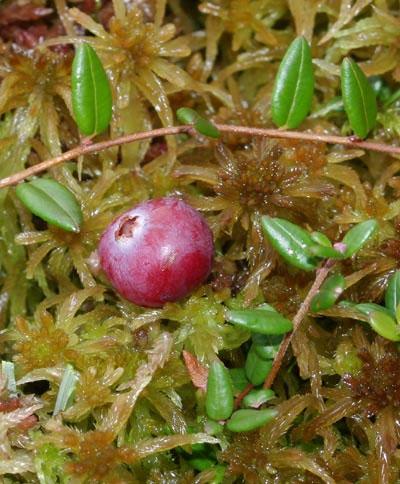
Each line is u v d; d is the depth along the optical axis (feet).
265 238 0.44
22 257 0.47
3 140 0.47
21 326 0.44
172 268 0.41
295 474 0.42
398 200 0.45
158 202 0.42
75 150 0.44
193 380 0.42
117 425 0.41
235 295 0.45
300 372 0.43
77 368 0.43
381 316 0.40
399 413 0.42
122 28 0.47
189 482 0.42
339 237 0.45
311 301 0.41
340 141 0.44
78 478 0.40
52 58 0.47
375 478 0.42
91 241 0.46
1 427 0.41
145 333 0.43
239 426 0.40
